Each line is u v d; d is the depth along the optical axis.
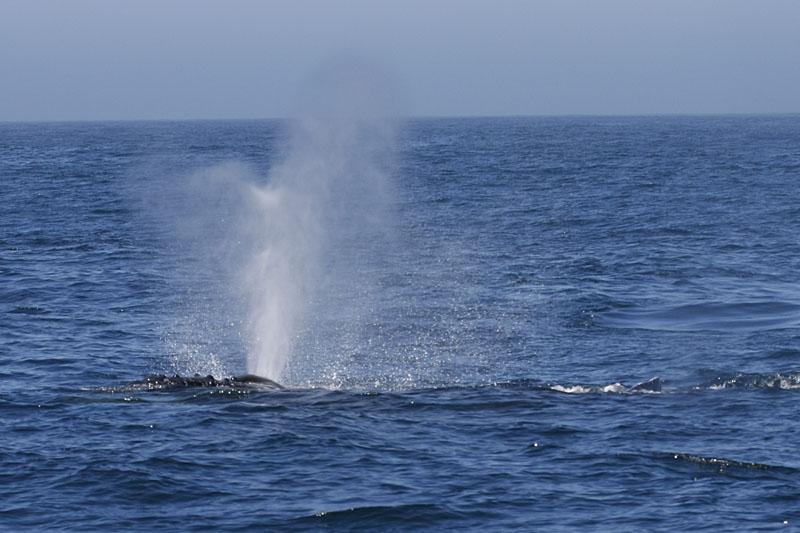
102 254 191.38
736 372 103.88
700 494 68.19
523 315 135.50
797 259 181.62
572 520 64.25
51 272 168.62
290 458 75.56
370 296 150.50
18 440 79.25
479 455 76.69
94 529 62.81
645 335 122.94
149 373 106.75
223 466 73.75
